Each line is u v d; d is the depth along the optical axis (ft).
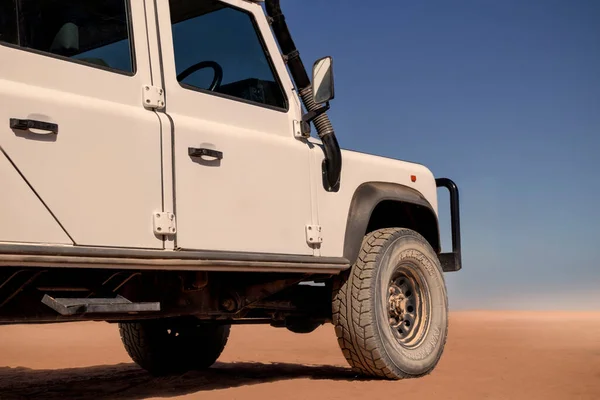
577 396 15.58
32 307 13.32
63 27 12.67
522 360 22.65
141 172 13.10
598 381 17.69
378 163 19.38
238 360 25.46
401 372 18.21
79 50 12.86
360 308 17.78
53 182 11.84
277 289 17.42
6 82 11.60
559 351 25.98
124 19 13.67
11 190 11.34
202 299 16.35
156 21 14.17
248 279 17.29
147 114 13.46
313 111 16.88
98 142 12.52
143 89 13.61
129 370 22.86
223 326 22.47
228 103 15.23
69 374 21.80
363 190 18.43
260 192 15.35
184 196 13.76
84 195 12.22
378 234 18.79
